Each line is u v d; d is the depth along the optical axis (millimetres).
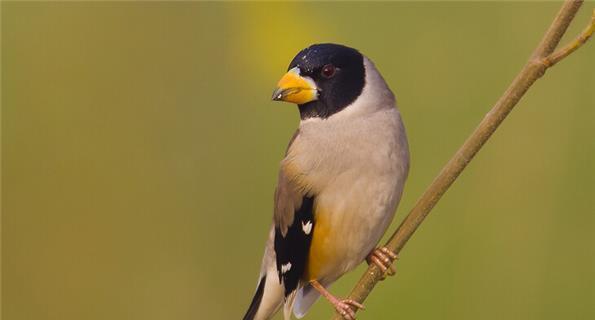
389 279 10734
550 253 10805
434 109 11875
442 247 10891
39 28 12125
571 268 10750
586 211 10867
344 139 8695
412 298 10680
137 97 12047
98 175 11945
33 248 11930
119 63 12070
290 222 8977
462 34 12047
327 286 9398
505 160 11180
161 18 12102
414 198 11531
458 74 11938
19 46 12125
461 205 11102
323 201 8766
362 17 12297
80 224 11898
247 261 11789
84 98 12023
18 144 12016
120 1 12102
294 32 11930
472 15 12047
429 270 10789
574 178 10992
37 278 11898
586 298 10609
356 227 8750
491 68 11875
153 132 12016
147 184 11953
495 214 11023
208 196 11938
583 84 11258
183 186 11969
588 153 11023
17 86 12070
